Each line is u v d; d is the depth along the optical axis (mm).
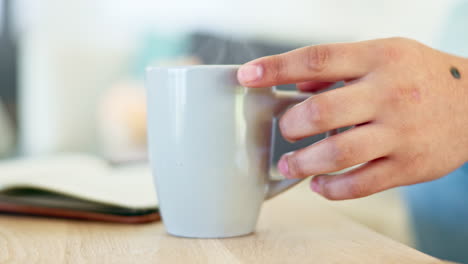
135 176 665
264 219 509
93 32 2168
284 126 430
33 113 1993
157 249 400
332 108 414
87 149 1942
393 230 820
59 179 593
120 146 1770
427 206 810
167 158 427
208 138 418
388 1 2395
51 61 2020
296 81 417
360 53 425
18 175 636
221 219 430
